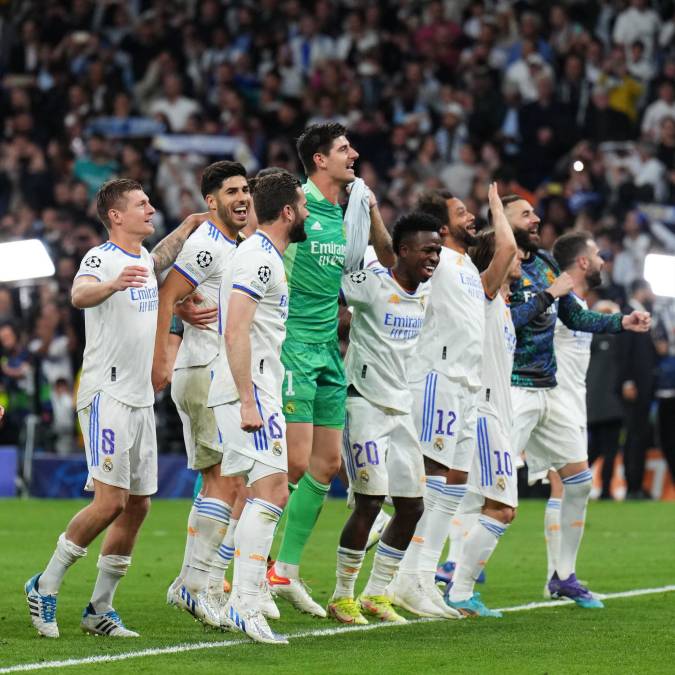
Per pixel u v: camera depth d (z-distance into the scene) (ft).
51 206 131.95
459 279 48.62
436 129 133.49
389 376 46.65
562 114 126.62
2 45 154.81
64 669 35.78
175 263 46.03
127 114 138.62
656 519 85.61
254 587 41.22
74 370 106.52
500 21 139.64
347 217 46.52
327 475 46.83
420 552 48.57
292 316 45.57
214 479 45.85
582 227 112.98
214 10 148.77
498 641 41.91
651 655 39.42
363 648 40.16
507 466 49.11
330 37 144.77
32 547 68.59
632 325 53.26
